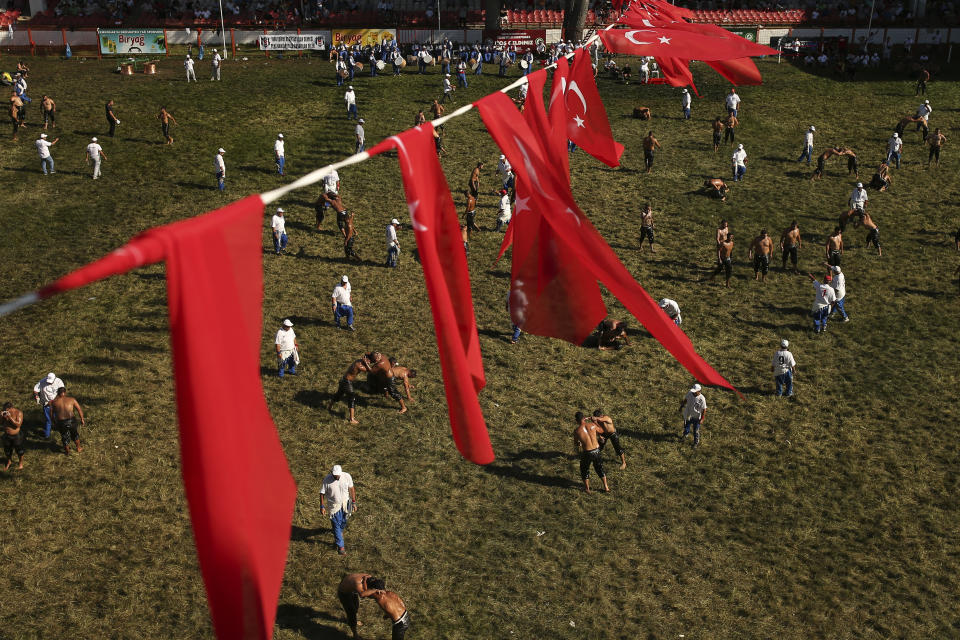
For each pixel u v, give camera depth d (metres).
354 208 38.88
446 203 6.00
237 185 40.81
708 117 51.47
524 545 21.11
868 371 28.61
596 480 23.36
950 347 30.05
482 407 26.28
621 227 37.88
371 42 65.19
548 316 7.37
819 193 41.56
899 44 69.12
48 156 41.03
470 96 54.41
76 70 59.50
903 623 19.12
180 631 18.47
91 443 24.03
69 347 28.33
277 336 26.75
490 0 66.62
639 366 28.66
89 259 34.03
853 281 34.22
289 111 50.69
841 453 24.66
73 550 20.53
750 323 31.25
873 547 21.28
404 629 17.53
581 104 8.16
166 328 29.75
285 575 19.89
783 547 21.23
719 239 32.91
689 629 18.89
